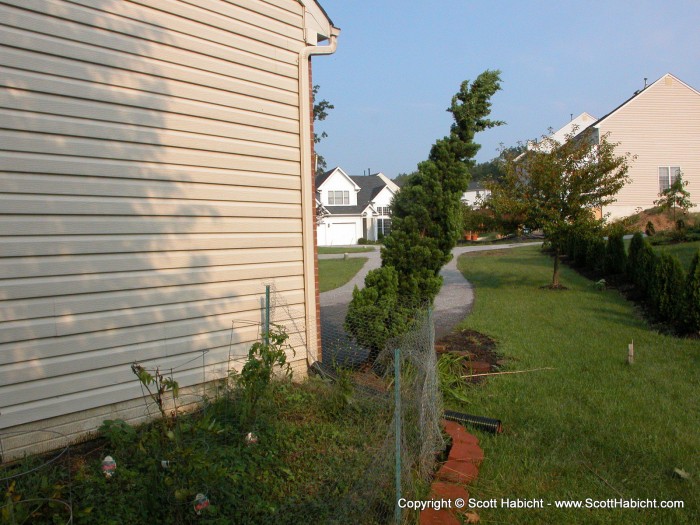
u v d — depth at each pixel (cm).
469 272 1789
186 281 493
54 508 269
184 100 489
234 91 529
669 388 594
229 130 525
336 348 693
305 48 594
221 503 316
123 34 445
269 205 565
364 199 4822
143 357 462
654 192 2889
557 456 430
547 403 552
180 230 488
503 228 1402
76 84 417
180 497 262
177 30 482
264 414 455
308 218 604
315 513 321
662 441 457
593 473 406
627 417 511
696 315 834
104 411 436
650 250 1145
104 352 436
